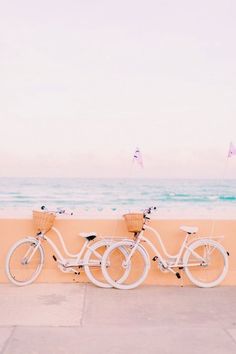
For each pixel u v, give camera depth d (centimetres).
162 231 611
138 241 580
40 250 591
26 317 470
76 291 564
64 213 615
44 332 429
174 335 424
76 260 582
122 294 554
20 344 401
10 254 580
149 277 602
